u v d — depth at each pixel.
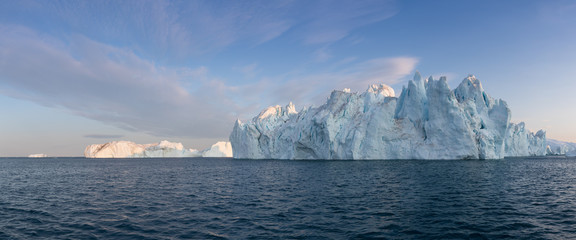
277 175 46.81
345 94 97.31
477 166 57.91
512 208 20.52
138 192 30.39
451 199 23.78
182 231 15.70
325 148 92.50
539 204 21.89
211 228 16.19
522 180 36.19
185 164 99.38
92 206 23.02
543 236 14.56
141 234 15.33
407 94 87.25
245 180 40.44
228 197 26.20
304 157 103.00
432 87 78.88
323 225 16.50
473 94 87.81
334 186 32.09
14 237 15.16
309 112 103.81
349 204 22.16
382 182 34.56
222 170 61.78
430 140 79.56
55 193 30.36
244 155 121.50
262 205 22.33
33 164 111.31
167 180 42.44
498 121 82.88
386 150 84.69
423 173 44.28
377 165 62.81
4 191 32.16
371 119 84.44
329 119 88.81
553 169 53.88
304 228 15.97
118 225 17.19
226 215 19.20
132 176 50.66
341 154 88.06
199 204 23.09
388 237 14.38
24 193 30.53
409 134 83.12
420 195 25.67
